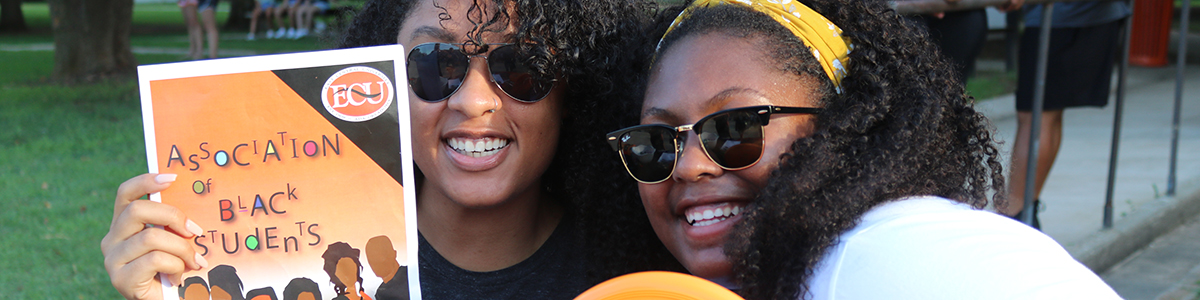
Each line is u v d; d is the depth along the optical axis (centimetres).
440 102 150
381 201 131
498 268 170
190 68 127
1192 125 712
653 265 162
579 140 167
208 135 128
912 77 125
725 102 121
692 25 127
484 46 146
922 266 95
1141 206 437
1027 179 330
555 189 180
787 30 122
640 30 165
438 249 170
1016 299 89
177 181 128
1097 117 767
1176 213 439
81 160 596
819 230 110
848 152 117
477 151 153
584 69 160
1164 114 774
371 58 129
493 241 168
